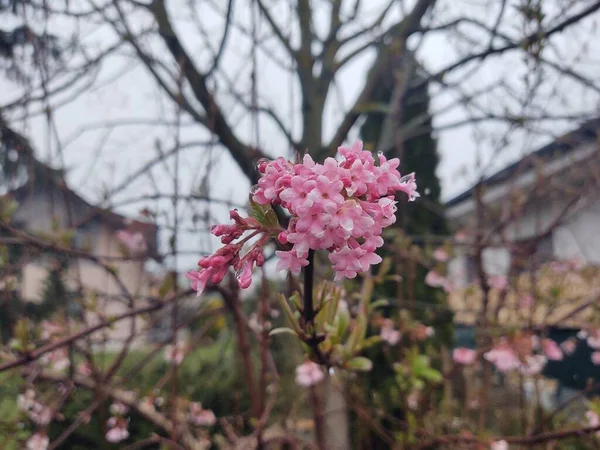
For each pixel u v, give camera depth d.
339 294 1.37
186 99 3.52
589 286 3.88
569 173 3.69
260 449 2.52
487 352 3.02
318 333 1.29
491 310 3.72
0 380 2.79
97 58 3.03
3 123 2.77
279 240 1.05
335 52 4.09
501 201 4.59
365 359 1.44
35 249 2.74
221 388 5.14
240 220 1.10
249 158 3.03
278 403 4.16
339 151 1.14
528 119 2.85
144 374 5.07
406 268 4.17
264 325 2.46
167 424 3.21
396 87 4.00
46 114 2.58
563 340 3.93
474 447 2.59
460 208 6.45
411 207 5.12
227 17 2.90
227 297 2.71
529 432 2.84
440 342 4.73
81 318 2.94
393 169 1.15
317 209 0.97
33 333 3.11
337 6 4.00
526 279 3.84
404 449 2.90
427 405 3.36
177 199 2.52
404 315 3.41
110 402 4.29
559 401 3.80
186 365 5.43
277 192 1.05
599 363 3.55
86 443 4.37
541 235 3.14
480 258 3.28
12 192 2.84
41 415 3.06
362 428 3.49
